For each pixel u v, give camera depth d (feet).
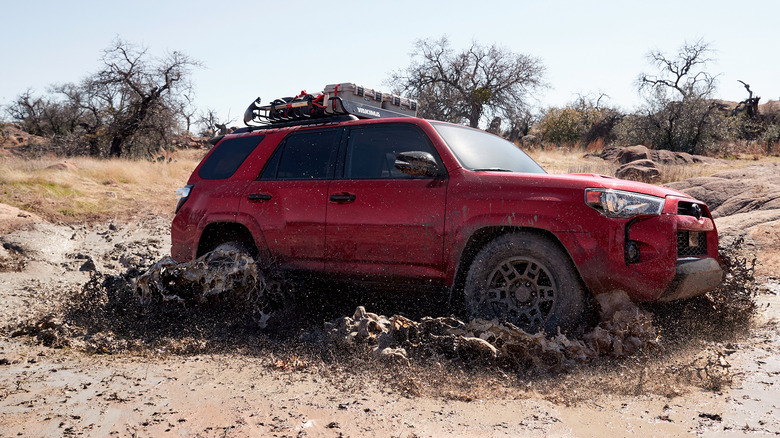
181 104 125.18
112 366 12.04
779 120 124.16
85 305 16.58
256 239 15.98
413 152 13.39
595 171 73.26
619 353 11.57
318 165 15.55
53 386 10.65
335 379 11.01
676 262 11.97
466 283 12.93
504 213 12.46
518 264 12.74
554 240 12.29
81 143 126.31
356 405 9.62
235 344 13.76
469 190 13.02
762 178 45.01
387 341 12.19
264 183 16.28
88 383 10.82
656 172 64.54
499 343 11.56
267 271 15.72
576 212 11.96
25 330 14.78
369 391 10.34
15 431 8.50
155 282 16.10
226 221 16.58
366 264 14.20
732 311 14.80
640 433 8.41
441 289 13.38
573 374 10.97
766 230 28.22
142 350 13.28
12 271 24.36
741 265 15.64
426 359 11.63
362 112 16.69
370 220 14.03
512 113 137.49
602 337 11.58
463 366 11.39
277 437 8.29
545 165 82.43
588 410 9.36
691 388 10.39
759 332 14.58
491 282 12.78
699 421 8.84
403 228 13.60
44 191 45.47
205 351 13.28
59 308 17.29
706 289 13.14
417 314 15.08
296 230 15.25
